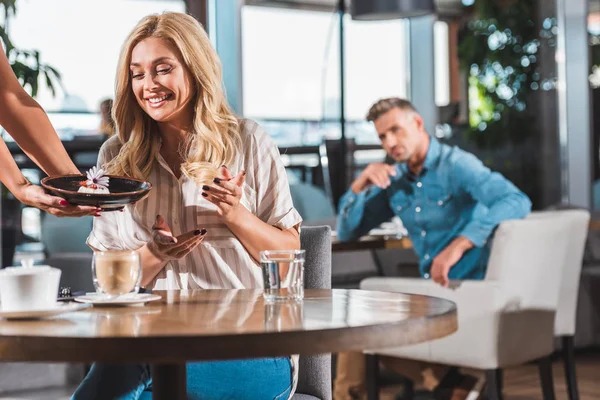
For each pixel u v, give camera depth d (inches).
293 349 48.3
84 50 221.8
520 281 125.1
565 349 144.4
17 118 80.5
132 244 82.2
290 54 279.6
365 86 294.7
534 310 128.5
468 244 129.0
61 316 55.6
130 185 72.2
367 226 150.3
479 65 292.8
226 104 83.8
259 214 82.1
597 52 287.3
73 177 72.3
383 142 141.6
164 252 74.0
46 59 215.3
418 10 220.1
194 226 80.2
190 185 81.0
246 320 52.9
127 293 62.1
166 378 57.1
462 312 124.4
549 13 287.3
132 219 82.0
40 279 55.5
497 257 123.3
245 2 269.7
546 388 134.7
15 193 71.3
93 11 223.5
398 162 145.6
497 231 123.5
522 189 288.0
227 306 60.3
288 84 279.3
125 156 81.7
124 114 82.6
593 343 207.2
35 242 190.7
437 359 127.4
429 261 143.3
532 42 288.5
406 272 162.2
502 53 290.4
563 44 285.4
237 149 82.4
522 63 288.7
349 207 148.5
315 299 64.6
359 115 293.0
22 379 131.4
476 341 123.3
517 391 172.9
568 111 284.8
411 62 301.4
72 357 47.3
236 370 71.9
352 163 287.4
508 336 123.8
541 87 288.4
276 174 82.4
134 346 46.9
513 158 290.2
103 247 82.6
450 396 137.9
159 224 73.5
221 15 263.7
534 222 124.8
